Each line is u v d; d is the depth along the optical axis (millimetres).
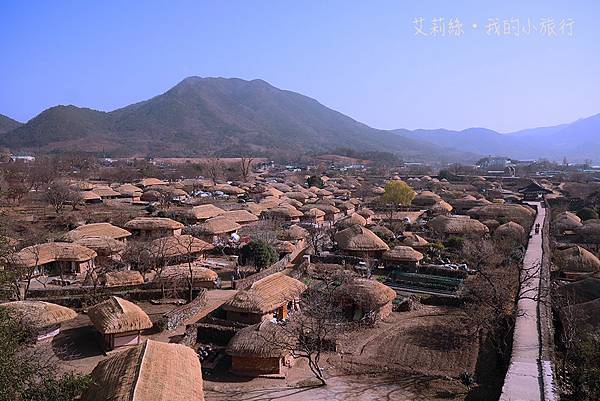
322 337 33656
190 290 42500
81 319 38531
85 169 150750
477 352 33344
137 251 51562
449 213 91188
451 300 43562
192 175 173250
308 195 110938
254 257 52531
